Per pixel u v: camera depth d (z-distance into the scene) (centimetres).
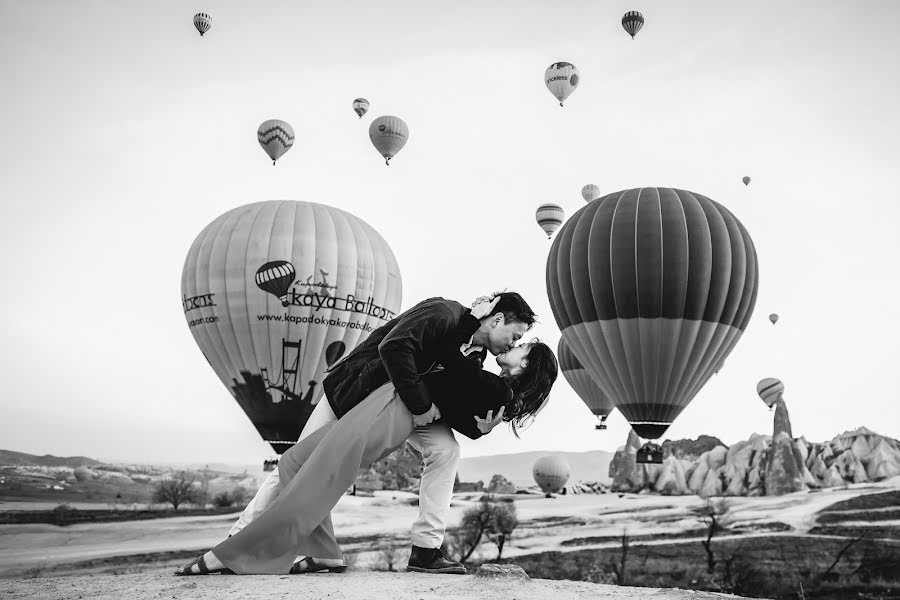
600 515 5197
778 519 4841
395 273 2405
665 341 2425
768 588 4162
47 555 3781
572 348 2622
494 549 4669
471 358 352
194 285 2286
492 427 350
